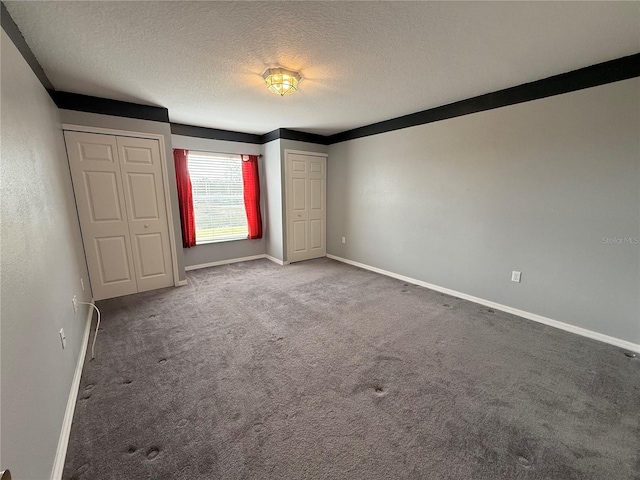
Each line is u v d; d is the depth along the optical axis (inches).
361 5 58.8
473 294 126.6
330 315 111.9
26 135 61.9
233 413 62.4
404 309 117.8
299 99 118.5
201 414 62.0
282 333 97.7
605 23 65.1
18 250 47.1
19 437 38.8
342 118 149.8
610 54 80.1
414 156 143.4
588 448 54.2
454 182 128.1
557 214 99.0
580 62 85.2
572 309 98.7
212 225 182.1
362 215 178.2
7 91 53.2
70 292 82.1
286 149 177.9
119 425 58.8
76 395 67.1
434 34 70.1
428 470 49.9
